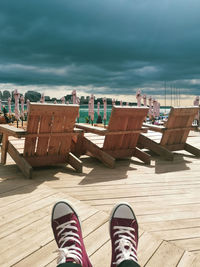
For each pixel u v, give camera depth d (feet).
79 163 11.55
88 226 6.39
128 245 4.42
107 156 12.66
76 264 3.64
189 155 16.10
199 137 22.54
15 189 8.97
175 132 14.99
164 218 7.06
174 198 8.61
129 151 14.12
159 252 5.40
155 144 14.90
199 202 8.29
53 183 9.93
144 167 12.85
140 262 5.07
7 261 5.01
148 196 8.76
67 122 11.56
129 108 12.48
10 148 12.11
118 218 5.32
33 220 6.64
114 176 11.12
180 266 4.97
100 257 5.18
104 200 8.29
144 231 6.23
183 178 11.00
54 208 5.39
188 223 6.78
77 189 9.31
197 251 5.51
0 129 12.41
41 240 5.74
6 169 11.86
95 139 14.98
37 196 8.29
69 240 4.57
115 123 12.55
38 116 10.68
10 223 6.46
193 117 15.35
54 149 11.86
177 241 5.87
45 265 4.92
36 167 12.39
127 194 8.90
